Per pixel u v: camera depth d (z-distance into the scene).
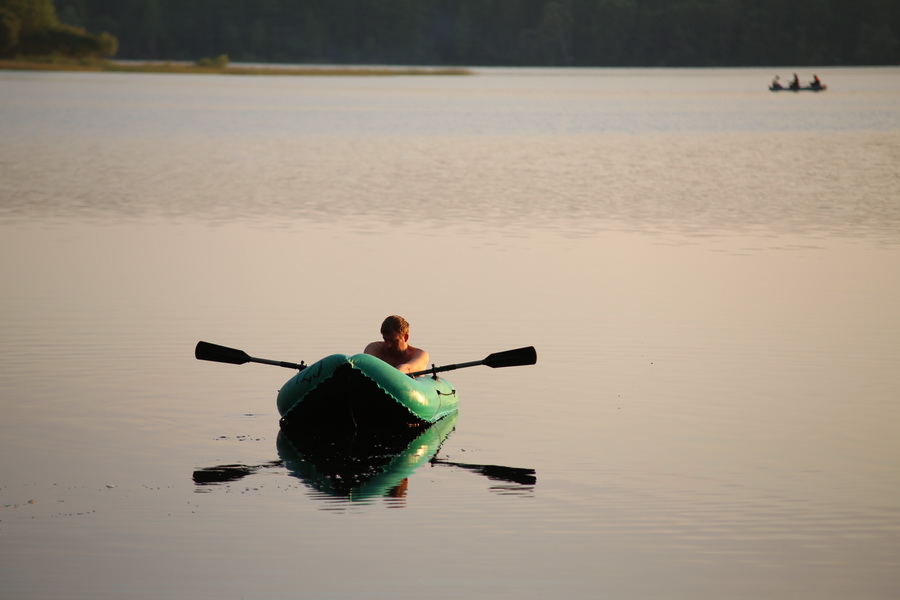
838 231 77.31
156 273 60.09
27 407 36.53
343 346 45.06
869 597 23.25
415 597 23.05
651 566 24.56
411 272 60.56
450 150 144.75
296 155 135.25
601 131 184.38
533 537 26.09
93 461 31.38
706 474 30.44
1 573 24.06
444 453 32.50
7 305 52.12
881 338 46.84
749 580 23.95
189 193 96.94
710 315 51.03
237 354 37.72
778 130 186.62
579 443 33.28
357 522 27.03
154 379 40.25
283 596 23.06
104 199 92.38
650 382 40.19
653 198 96.31
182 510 27.73
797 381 40.25
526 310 51.59
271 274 59.81
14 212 83.75
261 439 33.75
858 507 28.00
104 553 25.11
